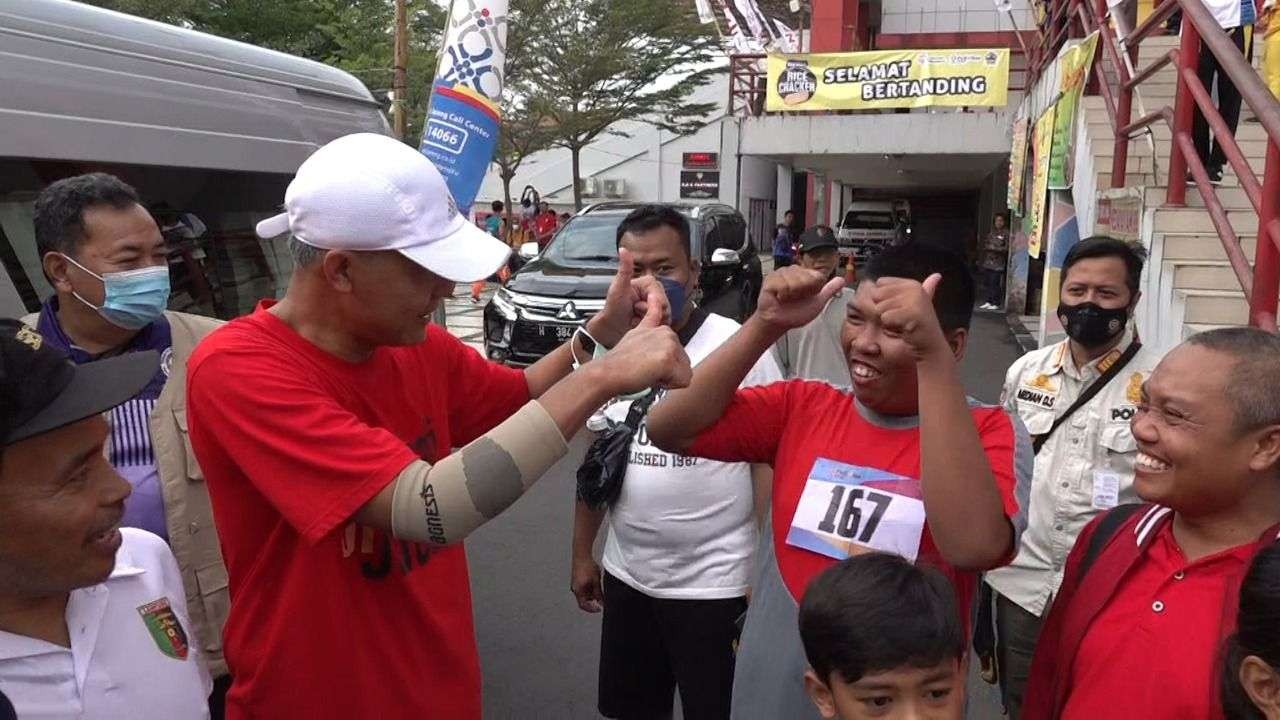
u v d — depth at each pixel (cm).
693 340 277
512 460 149
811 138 1582
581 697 377
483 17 715
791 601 184
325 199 153
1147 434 157
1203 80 575
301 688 171
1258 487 153
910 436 181
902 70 1551
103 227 242
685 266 278
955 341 182
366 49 1722
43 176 293
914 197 2995
